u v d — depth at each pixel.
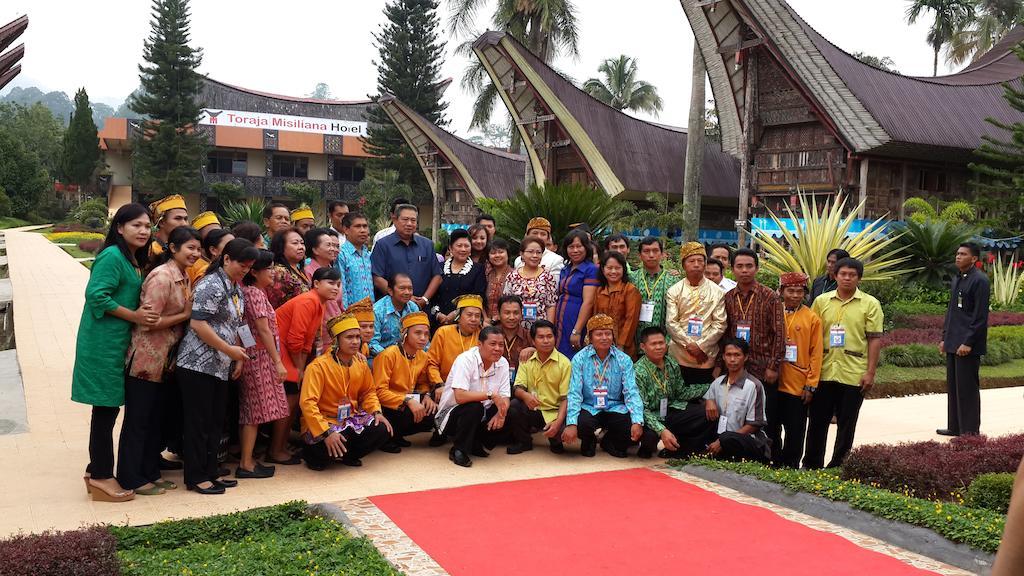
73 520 4.36
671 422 6.01
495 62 23.03
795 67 17.50
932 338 11.47
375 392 5.84
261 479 5.25
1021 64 22.42
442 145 29.81
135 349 4.69
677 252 15.43
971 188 19.31
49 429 6.25
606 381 5.98
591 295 6.50
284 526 4.28
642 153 22.75
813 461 6.10
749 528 4.42
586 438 5.98
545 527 4.36
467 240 7.02
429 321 6.80
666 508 4.75
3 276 19.56
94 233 38.69
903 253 16.45
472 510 4.62
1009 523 1.18
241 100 40.59
